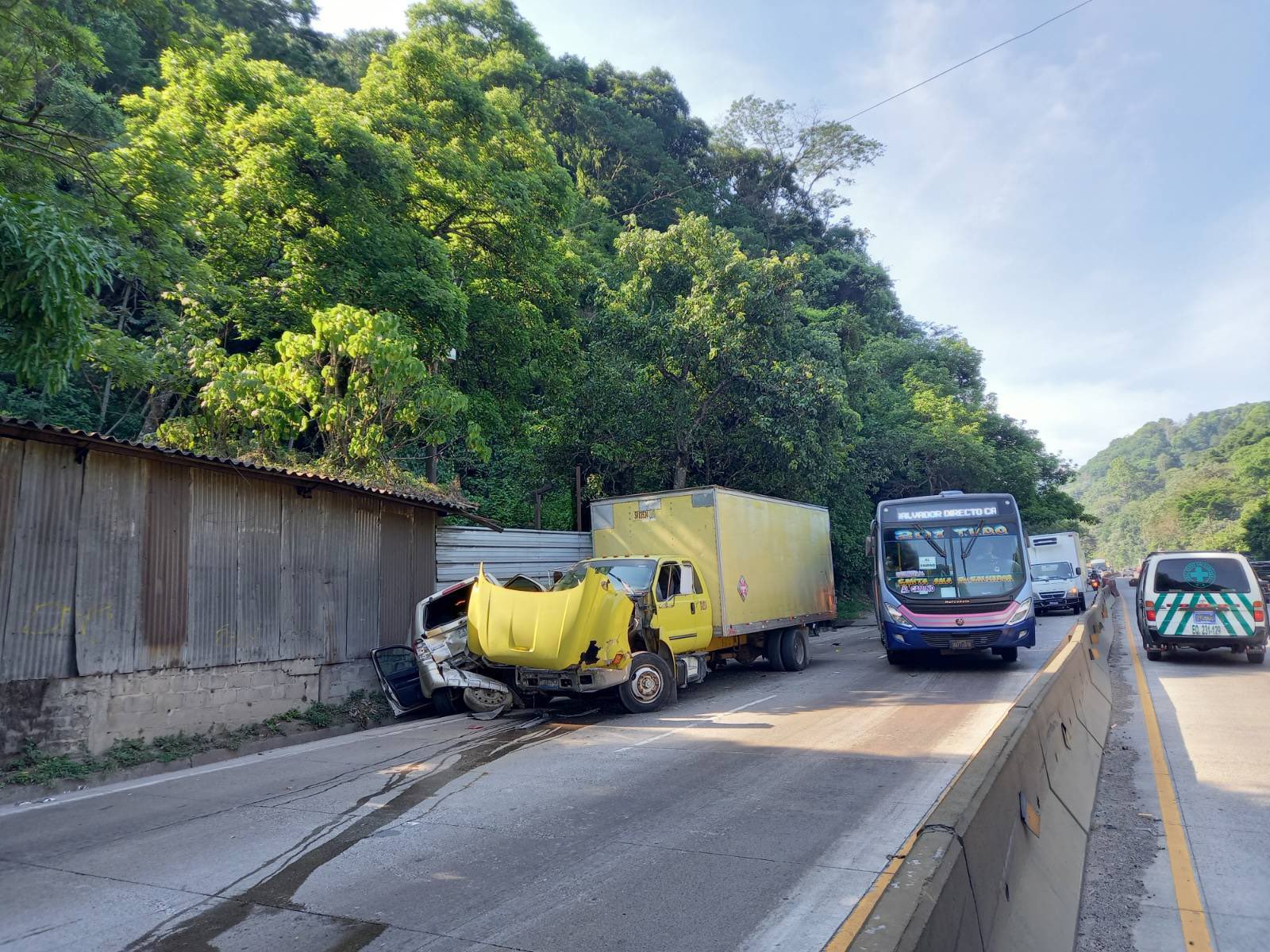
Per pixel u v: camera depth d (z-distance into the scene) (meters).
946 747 8.20
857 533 36.22
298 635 10.79
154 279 12.25
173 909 4.46
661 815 6.12
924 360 53.97
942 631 14.08
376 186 18.78
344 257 18.48
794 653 16.00
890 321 63.28
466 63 28.92
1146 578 15.64
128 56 24.00
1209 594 14.86
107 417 22.06
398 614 12.69
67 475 8.22
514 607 10.47
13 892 4.75
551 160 23.81
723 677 15.23
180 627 9.21
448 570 14.04
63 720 7.95
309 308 17.66
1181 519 129.38
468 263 22.70
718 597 13.48
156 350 14.02
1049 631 22.64
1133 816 6.47
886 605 14.66
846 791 6.68
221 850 5.48
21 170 10.52
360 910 4.41
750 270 23.14
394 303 18.20
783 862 5.07
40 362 8.27
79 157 11.03
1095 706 9.81
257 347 23.59
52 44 10.55
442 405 14.71
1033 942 3.93
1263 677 12.96
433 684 11.05
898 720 9.77
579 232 39.22
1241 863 5.40
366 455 13.63
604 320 23.36
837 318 47.94
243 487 10.18
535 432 24.12
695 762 7.88
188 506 9.45
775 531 16.00
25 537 7.81
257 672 10.12
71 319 8.22
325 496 11.44
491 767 7.93
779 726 9.66
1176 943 4.34
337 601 11.51
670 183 50.97
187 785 7.57
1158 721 10.00
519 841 5.58
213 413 13.26
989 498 14.80
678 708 11.34
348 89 33.06
